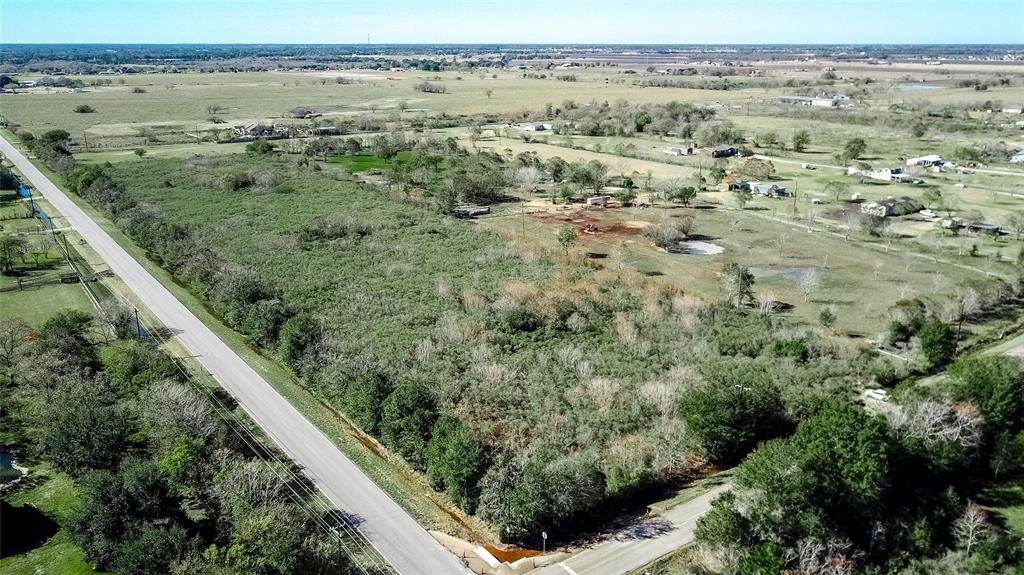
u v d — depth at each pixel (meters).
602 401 69.38
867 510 51.09
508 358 78.44
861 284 101.75
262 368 78.31
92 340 81.88
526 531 51.03
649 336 84.25
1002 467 58.09
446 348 80.19
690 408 63.16
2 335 76.75
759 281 103.75
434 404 66.62
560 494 51.78
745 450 62.69
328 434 65.62
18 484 57.12
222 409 68.62
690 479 60.12
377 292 98.06
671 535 52.03
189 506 53.00
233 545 45.50
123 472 51.62
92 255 115.19
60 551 49.62
